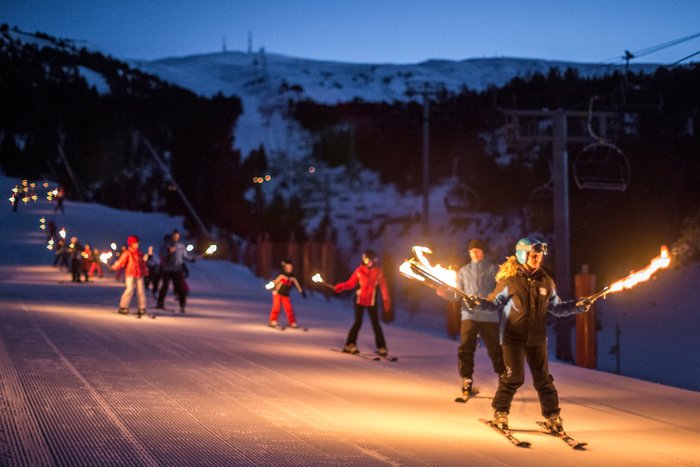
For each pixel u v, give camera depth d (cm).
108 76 10375
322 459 679
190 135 9306
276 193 7925
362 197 7394
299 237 6731
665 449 833
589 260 3706
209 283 4019
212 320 2184
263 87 13162
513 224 5075
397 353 1652
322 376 1244
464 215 5441
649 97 2605
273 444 728
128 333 1669
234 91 13412
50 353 1274
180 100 10200
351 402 1009
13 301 2362
